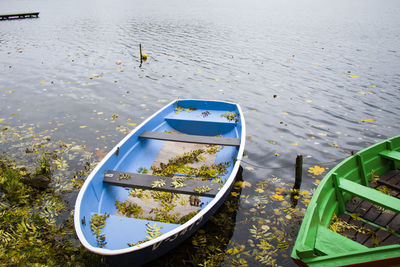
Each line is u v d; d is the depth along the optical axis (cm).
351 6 3684
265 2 4203
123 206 434
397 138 540
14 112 783
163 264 372
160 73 1161
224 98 941
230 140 547
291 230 435
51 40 1653
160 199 459
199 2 3981
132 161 523
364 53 1470
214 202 386
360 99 937
